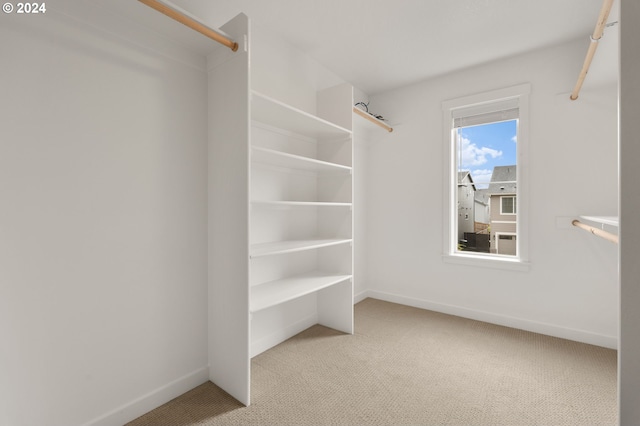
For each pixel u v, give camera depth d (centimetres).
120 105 146
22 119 118
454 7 197
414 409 156
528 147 253
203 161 181
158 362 161
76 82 132
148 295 157
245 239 159
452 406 158
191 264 175
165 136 163
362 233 338
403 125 321
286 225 243
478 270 279
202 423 147
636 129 84
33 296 121
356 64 274
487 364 200
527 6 196
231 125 167
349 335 248
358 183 329
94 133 137
